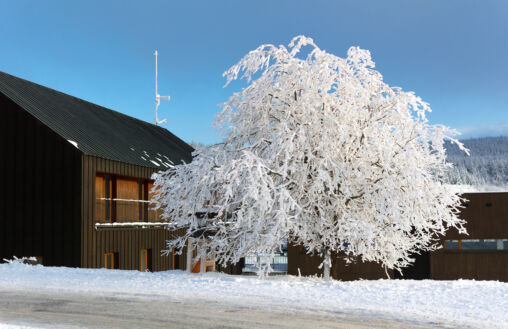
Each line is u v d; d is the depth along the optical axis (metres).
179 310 8.69
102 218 23.17
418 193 13.77
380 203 14.29
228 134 16.58
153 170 26.30
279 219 13.38
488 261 26.03
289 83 15.55
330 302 9.52
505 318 8.27
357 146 14.98
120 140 26.88
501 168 182.88
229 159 15.93
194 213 15.84
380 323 7.82
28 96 24.19
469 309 8.98
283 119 15.16
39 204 21.67
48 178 21.66
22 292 10.58
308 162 14.59
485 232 25.92
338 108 15.39
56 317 8.06
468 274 26.11
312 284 11.90
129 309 8.76
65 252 21.16
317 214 15.27
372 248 15.34
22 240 21.75
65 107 26.53
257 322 7.79
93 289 10.98
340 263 26.38
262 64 16.25
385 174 14.20
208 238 16.16
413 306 9.21
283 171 14.06
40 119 22.09
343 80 15.38
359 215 15.45
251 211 14.06
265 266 14.58
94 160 22.00
